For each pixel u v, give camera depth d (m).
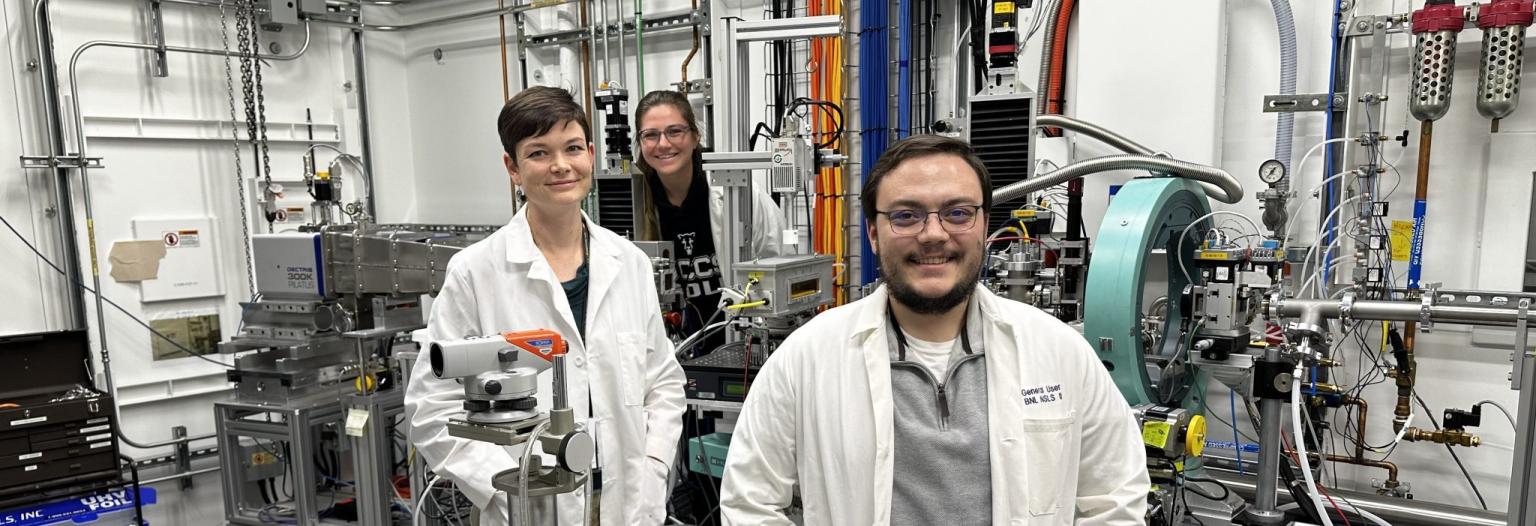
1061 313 2.32
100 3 3.39
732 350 2.62
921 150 1.23
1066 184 2.67
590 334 1.72
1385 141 2.51
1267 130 2.66
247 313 3.21
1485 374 2.47
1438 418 2.55
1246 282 2.16
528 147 1.63
